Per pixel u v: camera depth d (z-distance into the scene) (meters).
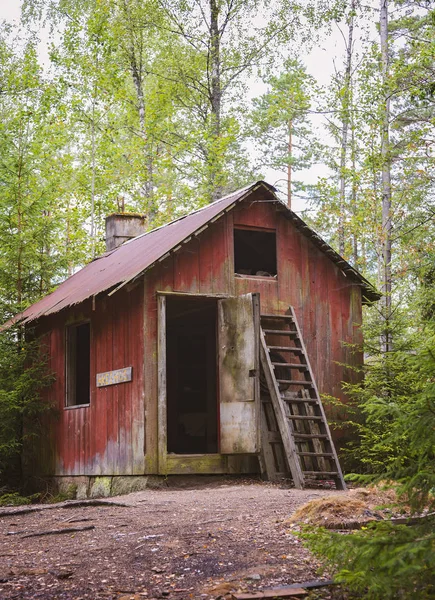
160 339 12.93
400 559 3.47
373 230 20.95
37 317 15.84
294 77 27.20
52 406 16.50
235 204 13.94
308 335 14.70
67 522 7.66
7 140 26.62
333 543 3.85
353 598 4.38
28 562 5.77
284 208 14.55
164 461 12.56
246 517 7.17
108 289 13.14
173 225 15.91
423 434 3.98
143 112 28.03
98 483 14.30
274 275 14.95
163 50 27.98
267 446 12.82
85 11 27.58
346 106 20.89
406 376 11.88
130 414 13.22
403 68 18.58
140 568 5.36
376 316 14.97
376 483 4.14
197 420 18.50
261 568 5.15
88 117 27.23
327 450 12.77
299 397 13.41
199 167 27.06
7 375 17.05
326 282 15.14
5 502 14.88
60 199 30.83
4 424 16.73
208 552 5.65
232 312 12.99
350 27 25.75
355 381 15.04
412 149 19.05
